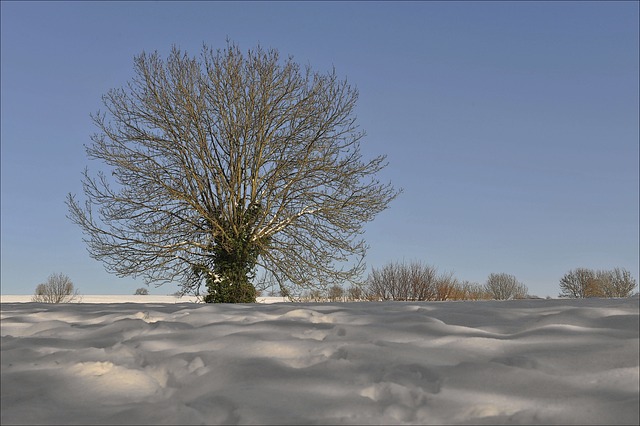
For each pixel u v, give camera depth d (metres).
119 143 18.67
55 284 29.92
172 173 18.69
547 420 2.54
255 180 18.70
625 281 33.06
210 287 18.48
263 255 18.81
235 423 2.66
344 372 3.23
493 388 2.93
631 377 2.97
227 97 18.89
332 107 19.20
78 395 3.14
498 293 36.38
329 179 18.73
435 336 3.94
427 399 2.82
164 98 18.80
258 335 4.13
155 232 18.20
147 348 4.05
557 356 3.34
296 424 2.58
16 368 3.71
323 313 5.25
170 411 2.80
